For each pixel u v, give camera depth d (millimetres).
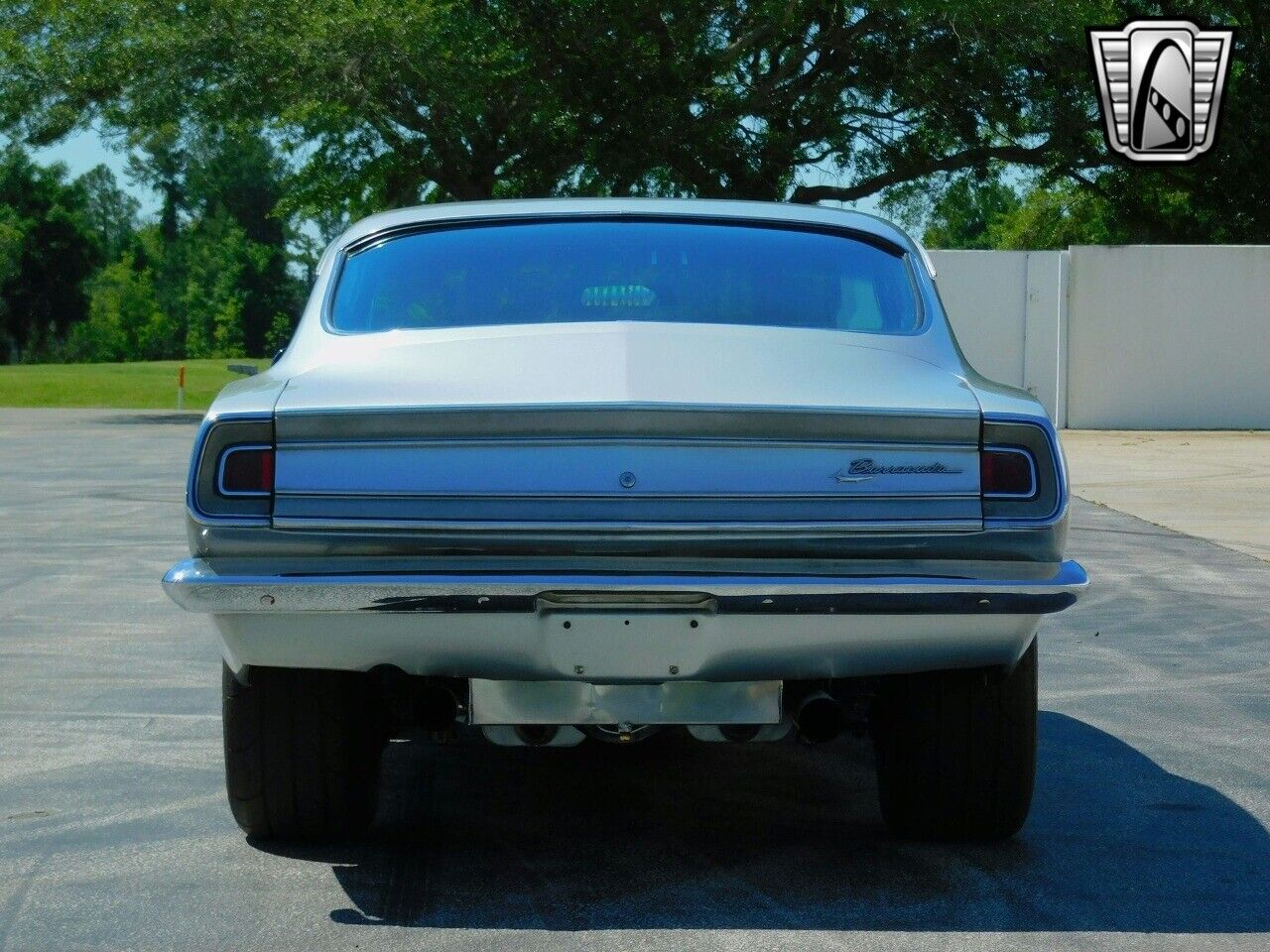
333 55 30844
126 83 33219
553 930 3477
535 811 4539
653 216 4387
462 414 3480
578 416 3475
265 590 3428
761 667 3568
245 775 3986
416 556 3494
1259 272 26469
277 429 3527
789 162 37625
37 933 3451
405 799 4668
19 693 6191
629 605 3467
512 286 4148
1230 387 26641
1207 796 4770
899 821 4211
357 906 3641
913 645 3580
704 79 35906
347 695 3967
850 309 4145
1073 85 37688
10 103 33938
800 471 3525
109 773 4957
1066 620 8258
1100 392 26750
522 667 3539
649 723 3662
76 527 12117
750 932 3467
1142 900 3727
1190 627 8031
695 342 3848
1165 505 14336
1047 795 4773
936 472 3572
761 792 4781
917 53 36375
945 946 3383
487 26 33594
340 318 4105
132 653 7062
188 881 3838
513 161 37750
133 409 40719
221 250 133125
